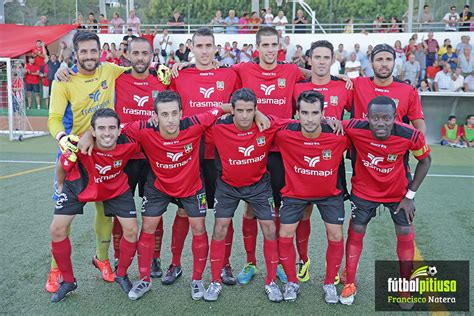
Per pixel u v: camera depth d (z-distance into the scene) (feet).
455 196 20.75
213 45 11.98
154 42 52.16
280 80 12.15
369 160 10.39
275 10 63.10
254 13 55.98
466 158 32.42
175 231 11.81
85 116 11.44
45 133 42.73
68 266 10.73
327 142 10.25
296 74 12.39
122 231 11.82
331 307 10.46
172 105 9.88
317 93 9.97
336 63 45.27
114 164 10.39
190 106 12.10
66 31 51.24
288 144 10.48
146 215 10.97
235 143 10.49
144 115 12.16
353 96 12.25
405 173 10.66
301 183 10.64
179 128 10.41
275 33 11.76
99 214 11.50
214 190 12.27
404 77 43.91
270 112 12.26
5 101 44.83
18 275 12.01
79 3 61.82
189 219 11.09
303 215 11.59
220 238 10.96
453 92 40.57
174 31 54.65
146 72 12.09
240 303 10.64
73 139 10.04
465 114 41.96
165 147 10.37
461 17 52.24
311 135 10.23
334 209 10.78
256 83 12.17
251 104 9.95
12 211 17.69
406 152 10.52
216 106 11.77
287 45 50.21
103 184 10.44
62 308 10.33
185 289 11.45
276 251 10.98
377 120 9.71
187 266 12.96
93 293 11.14
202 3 61.77
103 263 11.94
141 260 11.05
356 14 58.54
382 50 11.44
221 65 12.71
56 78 11.14
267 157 11.34
